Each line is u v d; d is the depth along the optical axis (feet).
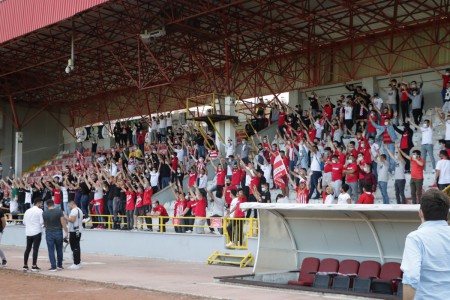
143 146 122.72
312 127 89.04
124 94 150.51
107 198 85.05
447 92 82.69
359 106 88.28
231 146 92.38
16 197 103.04
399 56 102.01
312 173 72.23
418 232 14.73
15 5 96.63
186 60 122.11
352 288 38.42
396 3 90.48
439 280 14.39
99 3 81.56
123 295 38.88
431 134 69.51
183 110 139.54
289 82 116.98
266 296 36.78
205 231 73.77
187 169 98.48
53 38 104.99
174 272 53.42
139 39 94.07
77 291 40.93
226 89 95.61
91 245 80.28
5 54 116.78
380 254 40.57
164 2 86.58
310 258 43.11
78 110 161.79
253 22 94.84
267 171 80.23
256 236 60.85
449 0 90.89
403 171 61.62
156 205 75.36
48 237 53.98
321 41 110.42
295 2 90.33
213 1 85.76
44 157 159.63
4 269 55.16
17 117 150.00
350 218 41.29
